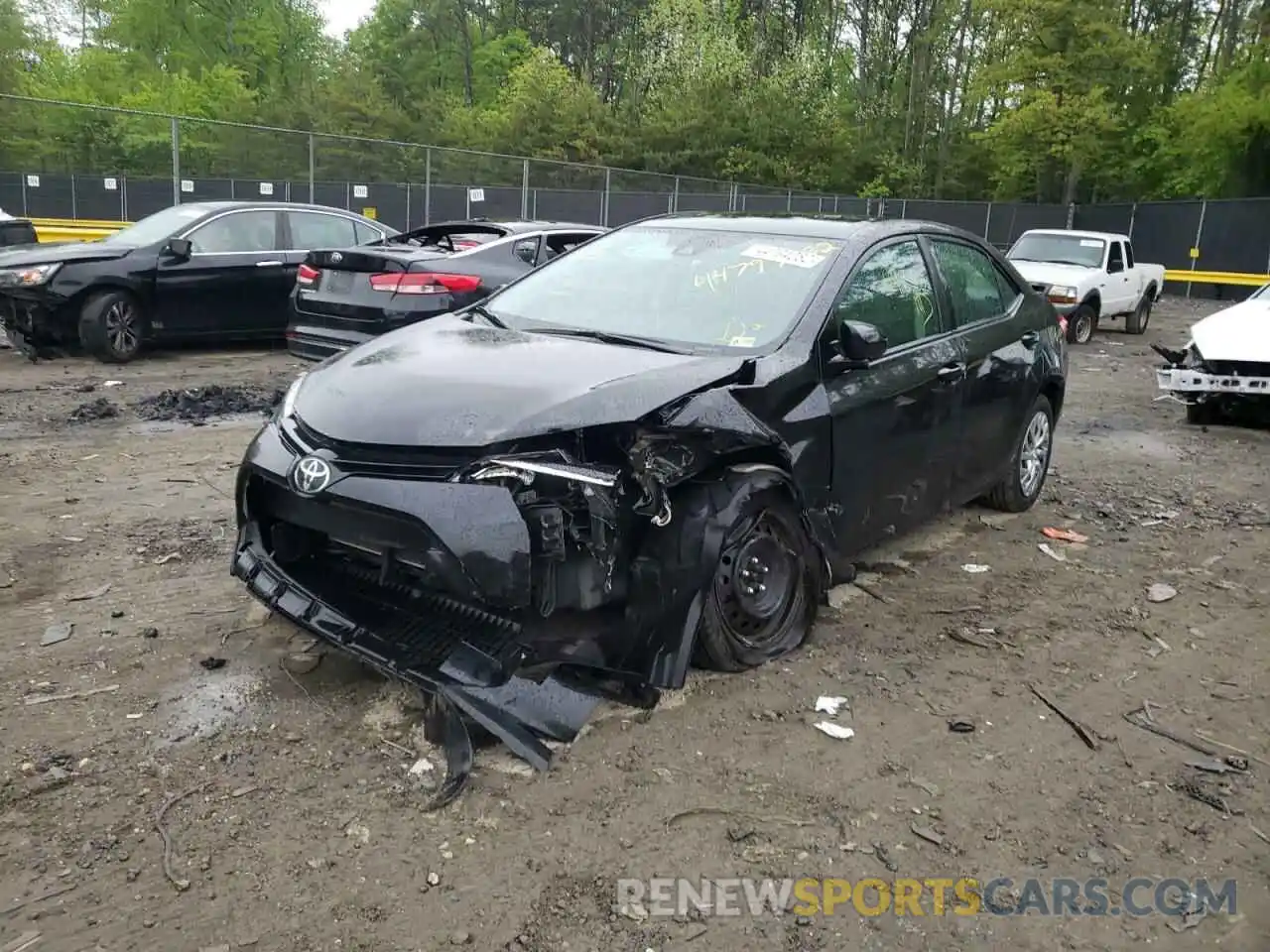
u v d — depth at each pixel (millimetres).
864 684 4051
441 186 22922
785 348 4148
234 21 54469
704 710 3750
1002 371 5637
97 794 3111
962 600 5020
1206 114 33875
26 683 3748
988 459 5734
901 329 4863
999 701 4000
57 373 9750
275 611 3664
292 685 3799
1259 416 10109
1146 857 3080
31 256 9977
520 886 2793
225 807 3074
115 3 53375
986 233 33844
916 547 5785
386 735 3482
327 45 58438
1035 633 4676
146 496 6004
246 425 7945
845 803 3252
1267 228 29000
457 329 4355
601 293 4746
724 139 41875
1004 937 2715
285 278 11203
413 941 2576
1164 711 4000
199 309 10734
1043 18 35438
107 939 2537
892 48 48188
